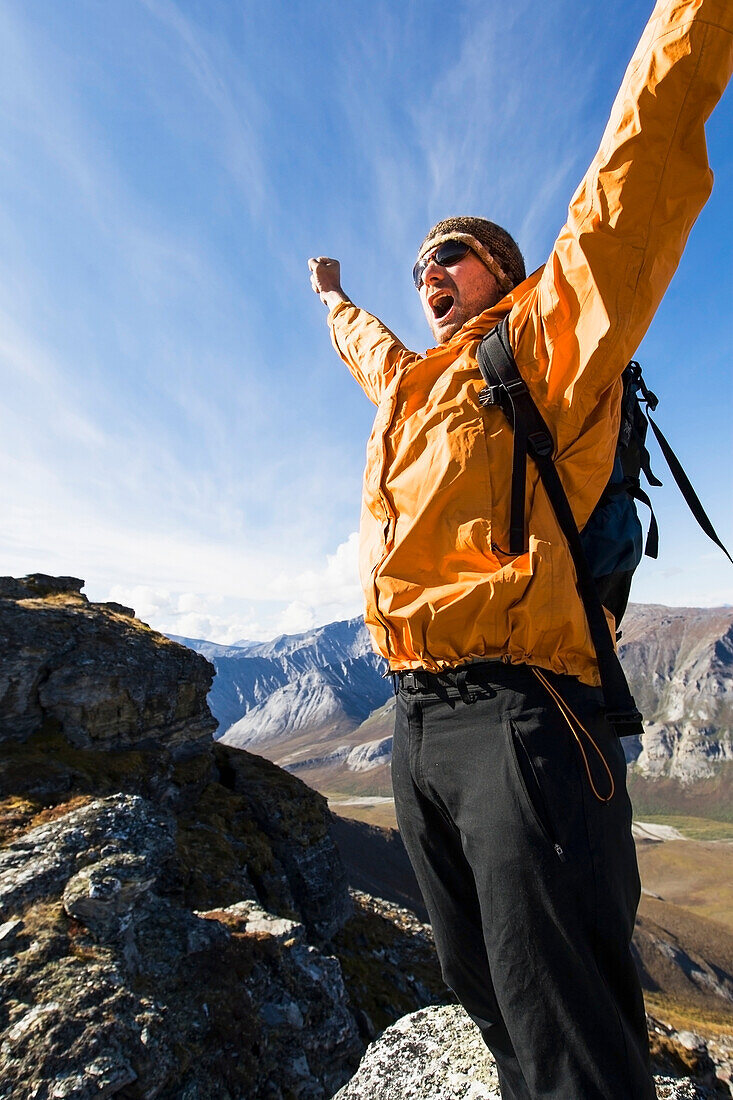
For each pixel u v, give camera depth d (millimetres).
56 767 23422
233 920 14406
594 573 1908
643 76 1656
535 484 1789
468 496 1817
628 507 2074
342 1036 12031
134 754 27406
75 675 27641
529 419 1792
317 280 4215
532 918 1553
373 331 3332
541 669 1692
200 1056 9062
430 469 1902
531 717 1646
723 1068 5891
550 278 1793
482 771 1684
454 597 1731
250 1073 9547
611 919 1548
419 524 1871
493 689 1707
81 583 37656
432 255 2463
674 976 123250
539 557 1670
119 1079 7211
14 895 10219
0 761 23031
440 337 2537
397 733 2242
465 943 2098
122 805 13422
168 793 27469
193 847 24828
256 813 31141
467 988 2178
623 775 1757
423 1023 4355
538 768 1592
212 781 32000
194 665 33750
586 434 1798
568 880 1527
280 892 26609
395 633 1938
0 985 8289
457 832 2000
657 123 1616
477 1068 3588
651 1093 1518
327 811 34156
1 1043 7293
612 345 1680
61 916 10047
